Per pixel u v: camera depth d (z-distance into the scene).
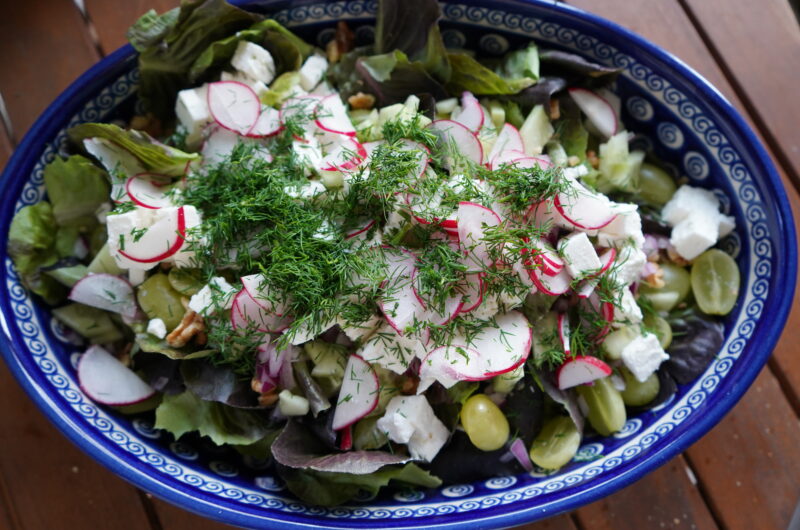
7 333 0.42
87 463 0.47
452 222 0.41
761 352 0.42
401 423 0.41
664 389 0.44
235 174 0.43
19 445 0.47
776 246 0.43
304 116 0.44
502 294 0.41
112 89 0.46
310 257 0.40
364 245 0.41
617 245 0.42
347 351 0.42
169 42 0.45
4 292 0.43
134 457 0.41
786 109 0.50
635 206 0.43
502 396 0.43
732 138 0.44
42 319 0.44
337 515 0.41
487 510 0.41
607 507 0.47
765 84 0.50
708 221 0.45
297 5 0.46
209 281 0.41
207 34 0.45
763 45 0.50
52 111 0.44
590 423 0.44
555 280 0.41
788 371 0.48
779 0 0.51
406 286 0.40
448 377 0.40
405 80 0.46
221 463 0.44
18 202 0.44
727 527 0.46
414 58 0.46
